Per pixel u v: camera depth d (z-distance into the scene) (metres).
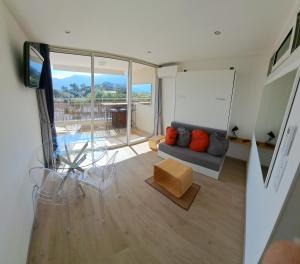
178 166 2.62
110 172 2.34
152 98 5.08
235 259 1.55
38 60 2.14
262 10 1.55
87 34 2.32
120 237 1.74
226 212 2.14
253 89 3.33
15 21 1.79
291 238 0.77
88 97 4.16
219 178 2.94
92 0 1.46
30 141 2.14
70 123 4.98
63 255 1.54
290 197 0.73
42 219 1.93
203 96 3.58
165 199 2.35
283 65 1.59
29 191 1.83
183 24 1.94
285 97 1.17
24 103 1.98
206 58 3.68
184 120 3.97
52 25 2.01
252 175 2.11
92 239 1.71
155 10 1.63
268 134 1.53
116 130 5.36
